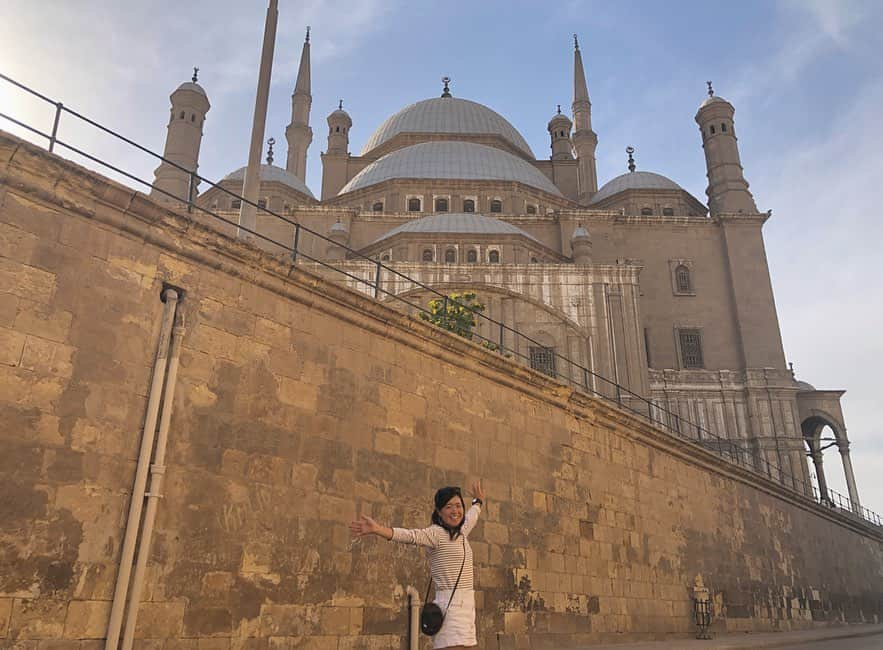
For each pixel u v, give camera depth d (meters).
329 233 48.91
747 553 25.70
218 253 11.03
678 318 56.50
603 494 18.69
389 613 12.11
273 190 61.25
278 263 11.72
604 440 19.45
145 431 9.52
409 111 77.06
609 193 67.50
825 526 34.66
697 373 53.81
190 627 9.35
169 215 10.38
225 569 9.94
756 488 28.00
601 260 55.25
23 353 8.65
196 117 56.62
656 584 19.75
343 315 12.80
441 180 59.94
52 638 8.12
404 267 42.94
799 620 28.22
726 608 23.06
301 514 11.16
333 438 12.05
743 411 52.91
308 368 12.00
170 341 10.16
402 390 13.68
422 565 13.02
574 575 16.75
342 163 72.31
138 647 8.78
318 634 10.88
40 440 8.55
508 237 48.59
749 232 58.41
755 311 55.97
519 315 42.34
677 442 22.56
